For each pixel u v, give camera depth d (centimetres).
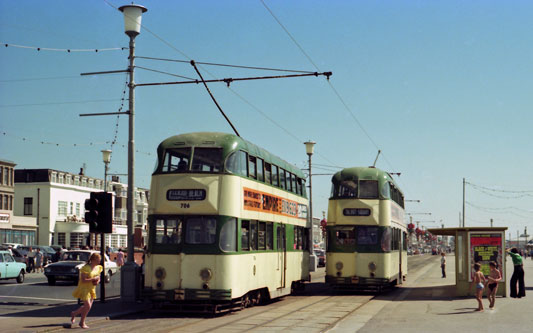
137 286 2059
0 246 4709
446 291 2764
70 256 3403
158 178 1764
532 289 2795
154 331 1416
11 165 6825
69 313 1775
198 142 1775
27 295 2544
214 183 1734
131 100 2098
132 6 2091
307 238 2689
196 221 1733
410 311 1916
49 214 7306
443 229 2503
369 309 1998
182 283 1714
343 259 2641
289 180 2406
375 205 2648
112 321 1628
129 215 2073
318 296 2581
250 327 1495
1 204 6650
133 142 2094
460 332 1420
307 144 4044
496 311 1881
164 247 1734
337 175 2728
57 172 7550
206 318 1692
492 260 2397
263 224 2028
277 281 2177
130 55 2103
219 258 1708
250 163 1914
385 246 2630
